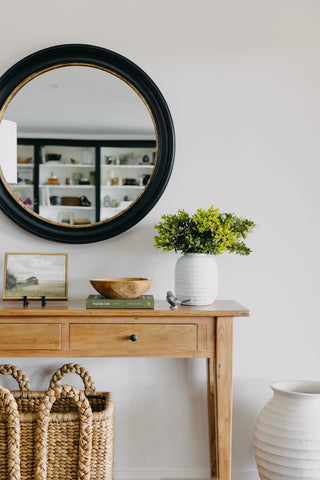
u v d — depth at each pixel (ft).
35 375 7.43
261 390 7.52
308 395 6.31
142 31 7.52
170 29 7.54
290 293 7.54
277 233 7.54
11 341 6.15
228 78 7.55
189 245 6.54
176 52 7.54
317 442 6.17
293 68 7.51
